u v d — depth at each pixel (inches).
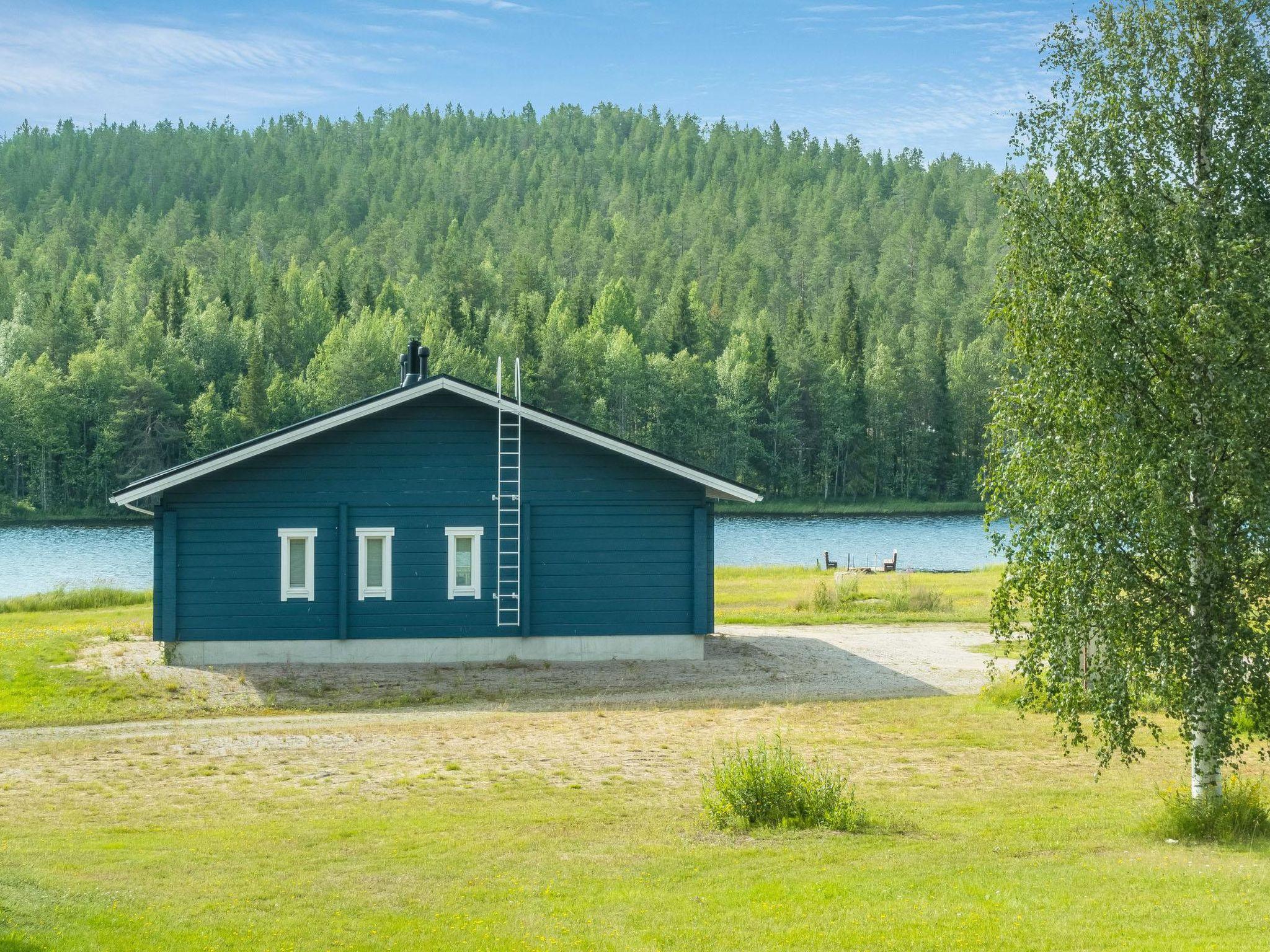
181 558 1029.8
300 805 600.7
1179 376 504.7
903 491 5669.3
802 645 1173.7
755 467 5634.8
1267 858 465.7
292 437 1028.5
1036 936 363.3
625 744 751.1
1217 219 515.8
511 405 1042.1
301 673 999.0
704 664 1056.2
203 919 396.8
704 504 1080.2
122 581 2384.4
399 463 1055.6
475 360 5393.7
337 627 1044.5
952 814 568.4
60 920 386.6
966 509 5295.3
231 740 772.6
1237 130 527.5
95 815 580.4
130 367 5000.0
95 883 439.8
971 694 931.3
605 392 5536.4
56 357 5502.0
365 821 561.0
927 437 5659.5
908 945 357.1
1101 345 502.3
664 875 455.2
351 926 390.3
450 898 426.6
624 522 1072.2
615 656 1071.0
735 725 809.5
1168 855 474.6
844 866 462.9
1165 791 597.9
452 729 802.2
